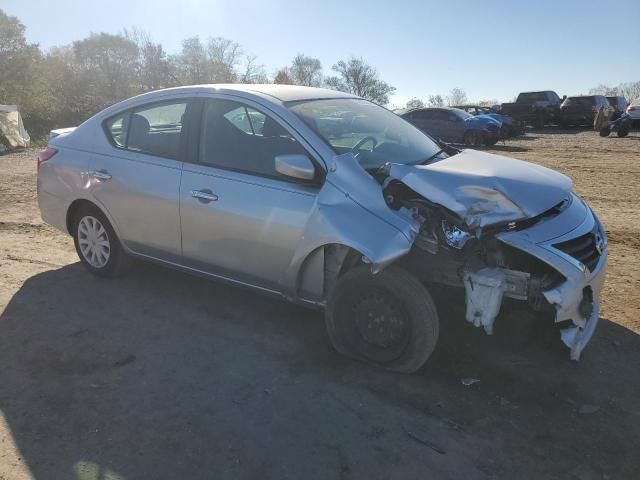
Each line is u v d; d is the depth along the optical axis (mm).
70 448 2799
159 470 2650
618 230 6988
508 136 23016
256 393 3283
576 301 3129
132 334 3996
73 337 3943
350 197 3348
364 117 4324
